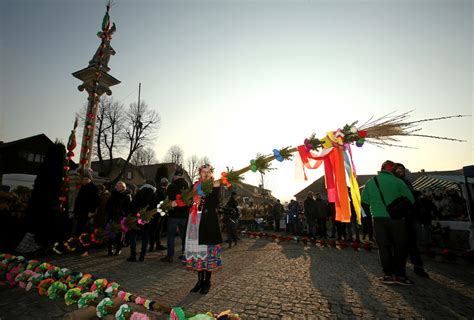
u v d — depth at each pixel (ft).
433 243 28.22
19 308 9.55
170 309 7.92
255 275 14.75
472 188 27.09
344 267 17.16
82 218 18.97
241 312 9.43
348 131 10.41
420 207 17.33
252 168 11.25
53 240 16.81
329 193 11.45
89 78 30.58
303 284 13.05
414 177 39.86
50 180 17.10
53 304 9.98
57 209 17.34
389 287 12.66
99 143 89.10
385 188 13.62
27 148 95.86
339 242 27.32
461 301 10.73
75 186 25.25
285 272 15.56
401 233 12.99
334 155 11.29
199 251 11.26
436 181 35.09
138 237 30.17
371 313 9.53
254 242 31.30
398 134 9.74
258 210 61.26
